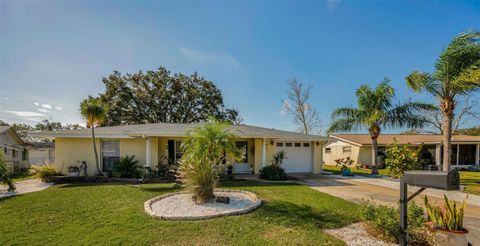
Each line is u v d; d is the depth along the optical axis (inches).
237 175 575.2
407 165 426.3
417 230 174.9
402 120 639.1
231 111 1235.9
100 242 172.6
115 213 238.7
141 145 554.9
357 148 928.3
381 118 630.5
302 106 1176.2
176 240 176.9
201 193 272.8
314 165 657.6
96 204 274.1
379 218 184.5
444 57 418.6
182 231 193.0
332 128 702.5
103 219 221.0
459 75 407.5
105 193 337.7
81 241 173.9
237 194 333.1
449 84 428.8
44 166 488.4
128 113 1075.9
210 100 1187.9
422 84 447.5
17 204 276.5
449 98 437.4
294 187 403.5
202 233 189.5
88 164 542.9
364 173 678.5
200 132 285.6
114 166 501.4
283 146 645.9
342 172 609.9
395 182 480.7
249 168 612.1
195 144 281.4
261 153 607.8
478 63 395.2
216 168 289.3
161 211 243.6
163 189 369.4
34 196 320.2
